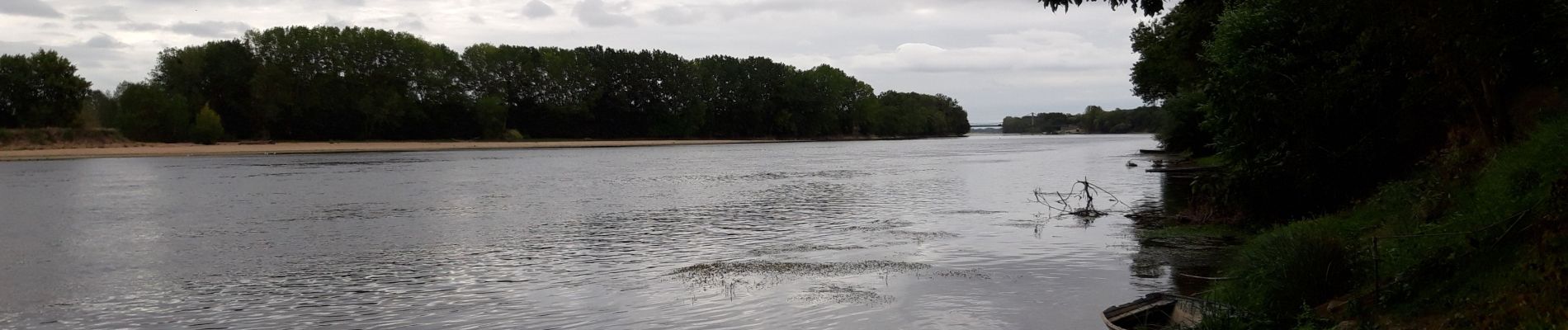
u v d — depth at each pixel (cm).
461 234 2184
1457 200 1359
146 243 2084
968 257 1700
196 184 4331
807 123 19762
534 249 1903
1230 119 1931
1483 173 1385
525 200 3294
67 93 11119
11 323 1265
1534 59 1434
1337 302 1031
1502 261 947
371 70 13288
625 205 3002
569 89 16000
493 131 14775
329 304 1352
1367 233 1472
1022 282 1427
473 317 1256
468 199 3347
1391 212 1535
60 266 1731
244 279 1570
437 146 12219
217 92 12419
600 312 1270
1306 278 1086
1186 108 4791
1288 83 1841
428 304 1339
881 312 1231
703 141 17625
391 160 7800
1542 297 801
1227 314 1016
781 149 11912
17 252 1947
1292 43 1867
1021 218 2400
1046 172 4950
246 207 3017
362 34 13300
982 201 2988
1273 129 1872
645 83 17050
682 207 2916
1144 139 18375
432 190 3881
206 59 12319
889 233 2089
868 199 3175
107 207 3048
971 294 1338
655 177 4956
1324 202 1886
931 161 6950
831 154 9319
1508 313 817
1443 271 999
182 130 11131
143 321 1266
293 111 12419
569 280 1511
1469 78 1498
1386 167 1842
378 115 12781
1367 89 1752
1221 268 1513
